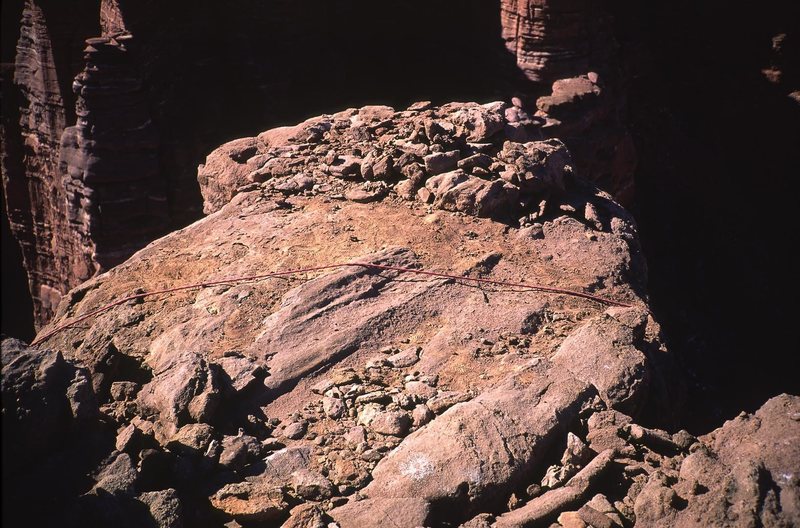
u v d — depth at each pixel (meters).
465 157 10.89
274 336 7.91
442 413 6.84
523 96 29.61
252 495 6.02
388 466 6.31
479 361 7.61
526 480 6.26
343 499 6.07
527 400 6.73
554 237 9.82
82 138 27.50
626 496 6.04
